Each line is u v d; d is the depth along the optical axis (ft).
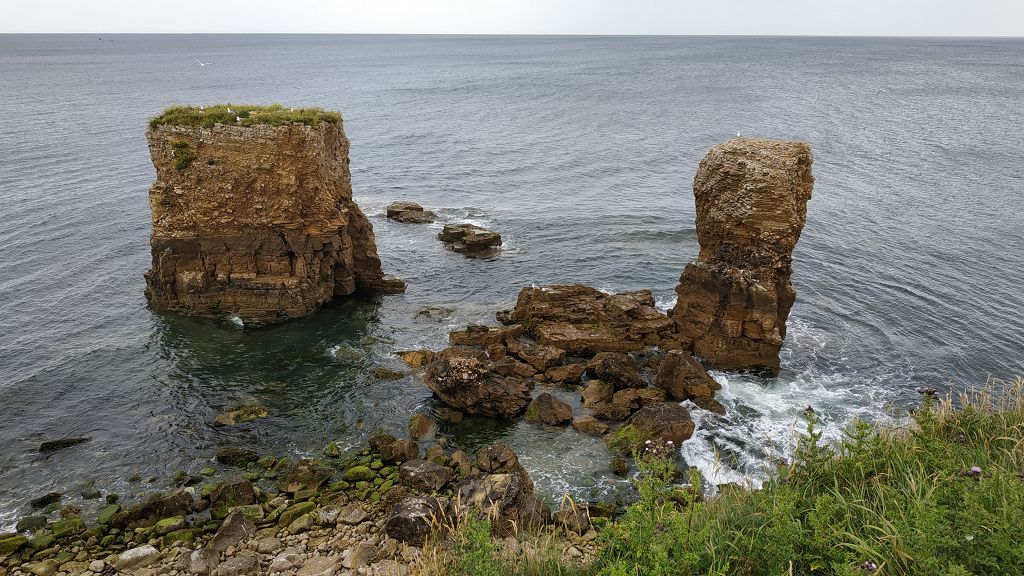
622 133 342.44
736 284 102.83
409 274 147.74
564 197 217.77
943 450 42.91
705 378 98.78
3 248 159.22
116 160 255.50
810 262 154.51
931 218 188.85
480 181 240.53
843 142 308.40
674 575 34.35
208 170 120.98
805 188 104.53
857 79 637.71
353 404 97.55
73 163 248.52
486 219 188.85
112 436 89.86
